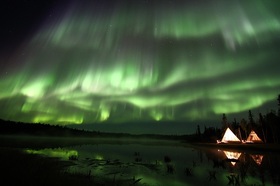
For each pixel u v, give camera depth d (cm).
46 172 1986
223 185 1850
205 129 11225
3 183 1421
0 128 13038
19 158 2780
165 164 3097
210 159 3594
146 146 7525
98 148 6109
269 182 1906
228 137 6844
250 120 8044
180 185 1862
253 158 3325
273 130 6312
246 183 1891
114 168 2723
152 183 1931
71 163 2933
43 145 6359
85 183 1717
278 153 3844
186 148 6244
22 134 13288
